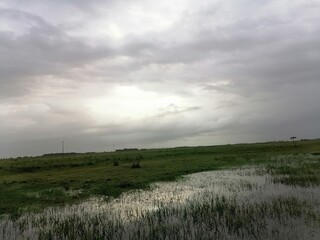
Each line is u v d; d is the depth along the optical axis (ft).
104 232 44.52
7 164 171.53
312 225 43.34
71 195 81.05
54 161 183.11
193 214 51.75
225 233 42.06
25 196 83.61
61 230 48.01
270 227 43.24
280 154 184.14
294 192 67.31
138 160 175.94
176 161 159.94
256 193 69.62
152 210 59.11
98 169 139.23
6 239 46.14
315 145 222.07
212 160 160.76
